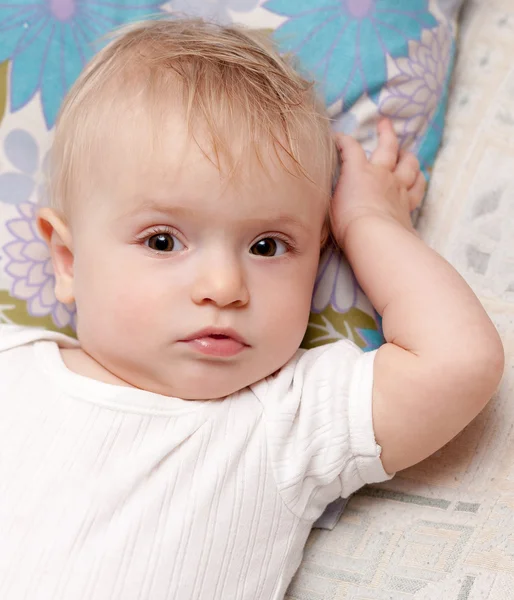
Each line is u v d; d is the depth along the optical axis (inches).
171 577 29.9
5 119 40.9
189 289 31.4
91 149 33.2
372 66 40.2
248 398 33.9
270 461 32.5
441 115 42.5
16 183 41.0
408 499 34.4
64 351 36.4
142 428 32.2
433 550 31.9
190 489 31.2
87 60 41.5
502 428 33.9
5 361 34.8
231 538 31.2
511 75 41.9
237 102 32.2
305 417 33.3
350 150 39.2
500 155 40.6
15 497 30.4
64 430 31.9
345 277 39.2
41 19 41.2
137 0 42.2
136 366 32.9
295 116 33.7
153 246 32.2
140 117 31.9
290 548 32.9
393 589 31.5
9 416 32.5
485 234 39.1
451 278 34.1
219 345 31.6
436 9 42.3
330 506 35.9
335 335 38.9
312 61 40.5
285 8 41.3
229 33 37.9
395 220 37.6
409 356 32.9
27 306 40.9
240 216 31.3
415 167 40.8
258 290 32.2
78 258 34.1
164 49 34.9
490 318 36.3
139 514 30.4
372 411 32.8
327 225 38.7
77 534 29.7
